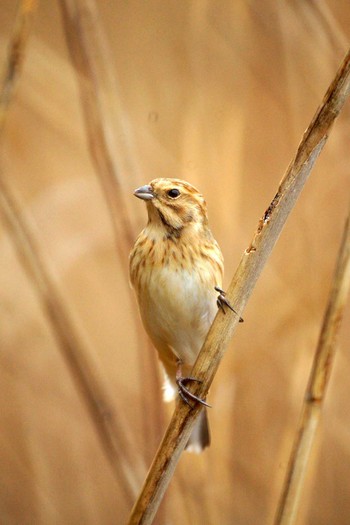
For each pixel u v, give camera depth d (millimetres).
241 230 9734
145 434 8234
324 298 9305
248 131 10758
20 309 11609
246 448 10555
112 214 7887
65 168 12234
